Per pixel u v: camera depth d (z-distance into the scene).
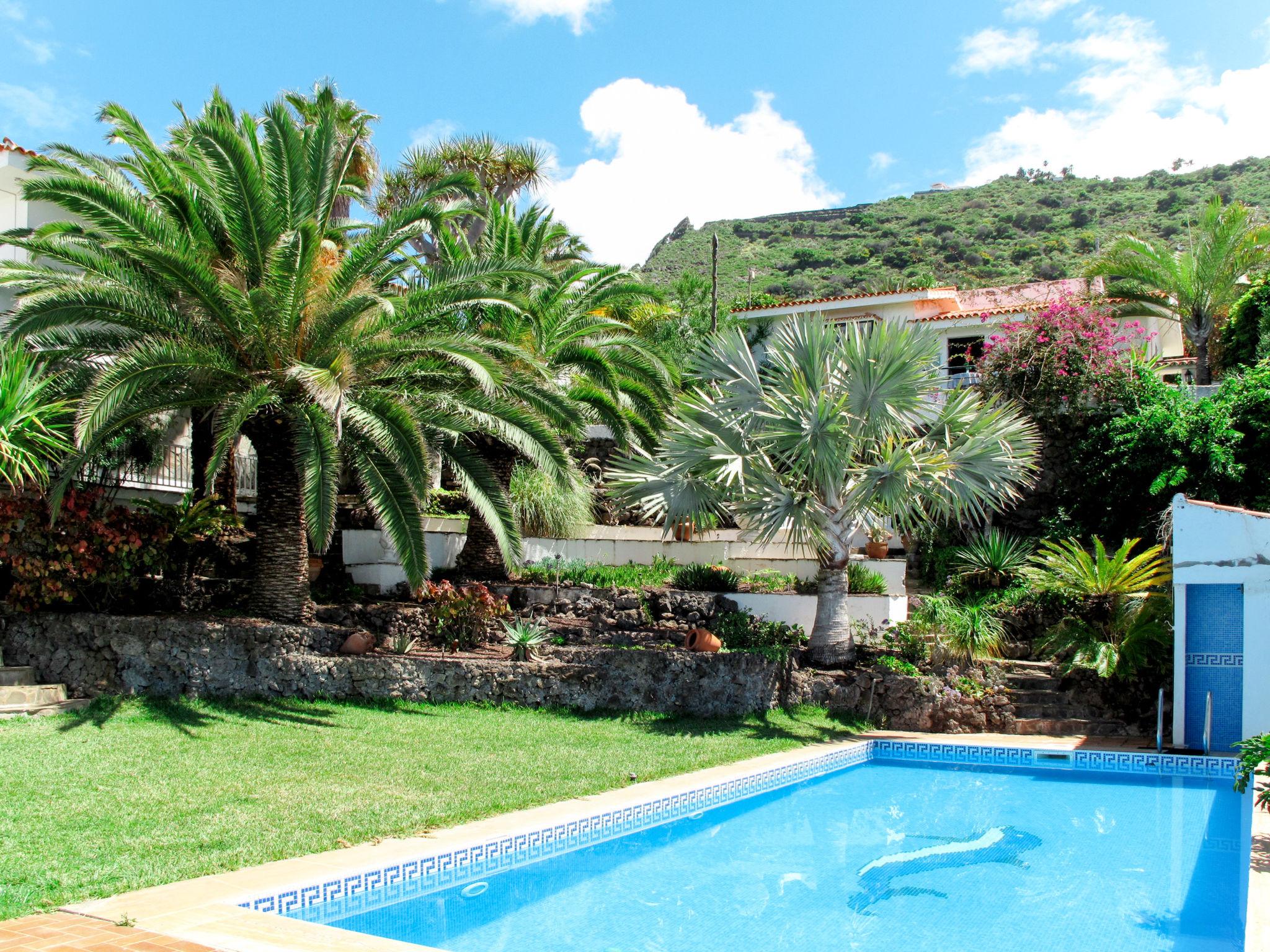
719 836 9.52
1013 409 20.14
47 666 12.40
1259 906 5.96
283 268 12.32
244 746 10.62
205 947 5.14
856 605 17.05
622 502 16.50
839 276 82.75
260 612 13.82
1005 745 13.26
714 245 28.45
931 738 13.91
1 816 7.58
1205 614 13.77
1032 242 85.31
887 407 14.32
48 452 12.13
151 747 10.25
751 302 31.75
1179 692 13.30
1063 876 8.31
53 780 8.77
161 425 15.43
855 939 6.76
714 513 16.19
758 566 19.81
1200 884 8.11
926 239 90.00
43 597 12.56
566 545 20.09
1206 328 24.20
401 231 13.49
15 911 5.60
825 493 15.27
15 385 11.76
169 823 7.72
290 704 12.80
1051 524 19.67
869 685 15.15
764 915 7.25
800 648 16.16
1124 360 20.53
